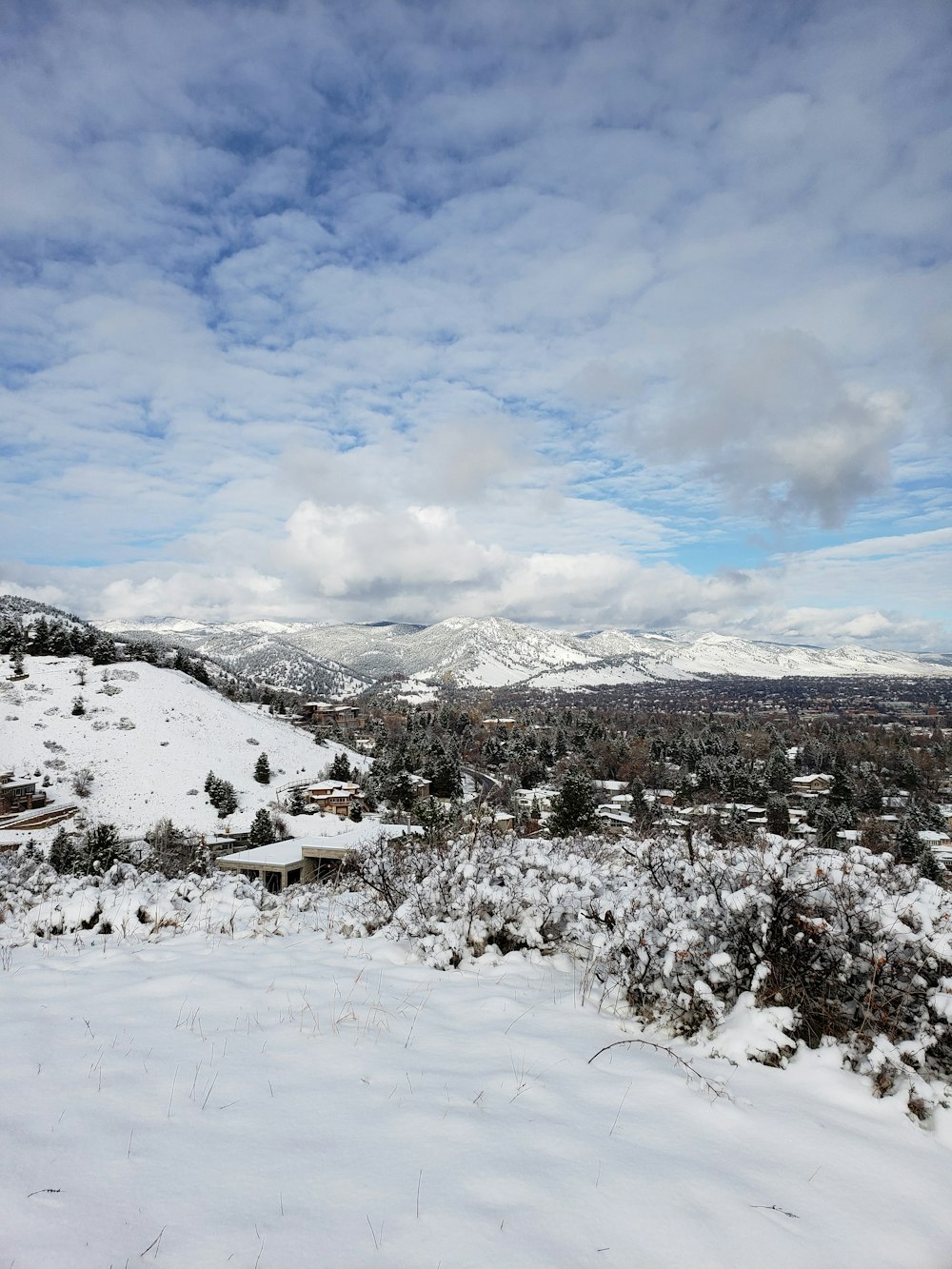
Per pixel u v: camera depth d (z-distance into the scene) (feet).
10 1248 7.29
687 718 637.30
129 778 237.66
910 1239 8.71
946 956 14.35
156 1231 7.80
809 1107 12.05
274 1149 9.67
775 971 15.31
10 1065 11.89
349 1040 13.85
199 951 21.01
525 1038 14.38
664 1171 9.67
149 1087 11.36
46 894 29.37
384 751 342.85
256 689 537.24
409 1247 7.76
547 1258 7.75
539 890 21.81
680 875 22.65
